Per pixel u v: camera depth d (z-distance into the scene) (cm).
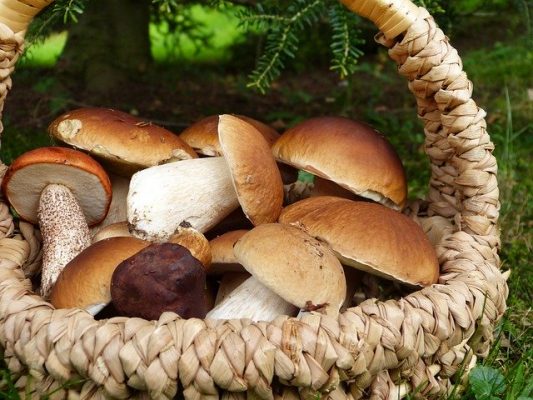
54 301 60
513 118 148
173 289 57
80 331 54
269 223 61
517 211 102
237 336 54
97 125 68
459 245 67
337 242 61
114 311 63
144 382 53
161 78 154
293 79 179
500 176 111
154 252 58
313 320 55
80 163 65
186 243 62
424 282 62
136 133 68
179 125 127
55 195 67
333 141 68
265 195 64
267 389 54
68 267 61
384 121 145
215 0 95
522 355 69
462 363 62
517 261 90
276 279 57
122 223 69
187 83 159
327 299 58
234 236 65
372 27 110
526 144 134
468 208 68
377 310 57
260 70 76
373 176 67
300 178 103
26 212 70
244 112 144
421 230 65
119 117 69
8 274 60
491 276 64
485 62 191
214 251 65
